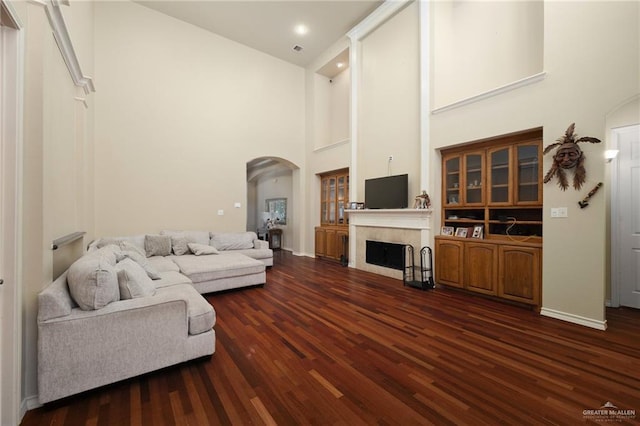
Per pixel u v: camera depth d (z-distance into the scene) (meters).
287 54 6.51
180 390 1.79
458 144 3.93
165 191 5.22
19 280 1.54
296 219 7.37
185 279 3.11
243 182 6.12
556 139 2.95
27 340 1.64
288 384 1.86
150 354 1.89
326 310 3.24
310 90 6.94
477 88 4.07
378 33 5.23
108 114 4.70
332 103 7.05
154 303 1.93
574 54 2.83
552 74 2.97
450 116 3.98
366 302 3.53
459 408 1.63
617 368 2.04
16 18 1.48
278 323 2.87
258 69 6.34
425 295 3.81
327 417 1.56
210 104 5.70
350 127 5.77
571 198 2.87
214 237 5.37
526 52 3.59
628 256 3.30
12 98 1.51
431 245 4.23
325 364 2.10
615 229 3.36
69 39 2.42
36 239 1.68
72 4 2.95
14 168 1.51
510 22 3.74
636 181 3.25
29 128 1.68
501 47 3.82
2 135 1.49
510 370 2.01
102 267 1.87
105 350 1.75
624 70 2.55
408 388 1.81
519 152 3.50
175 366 2.04
